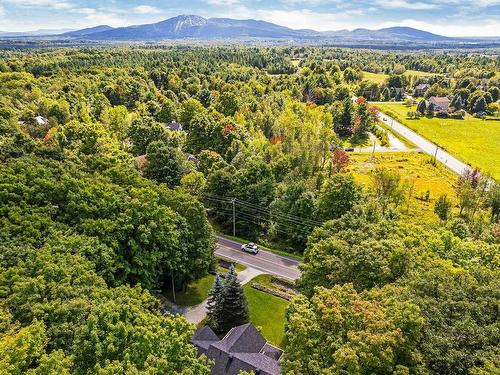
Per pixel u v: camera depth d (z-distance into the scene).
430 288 30.20
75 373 23.97
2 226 36.75
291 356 28.36
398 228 48.06
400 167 103.50
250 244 62.78
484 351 23.91
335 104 143.25
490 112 169.25
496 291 28.41
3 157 52.81
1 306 27.70
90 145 77.69
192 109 117.69
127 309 28.22
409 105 183.38
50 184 43.22
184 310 47.84
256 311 48.00
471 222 69.62
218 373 34.72
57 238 36.66
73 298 29.62
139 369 24.98
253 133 103.12
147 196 45.66
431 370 24.50
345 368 24.28
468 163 107.69
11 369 21.77
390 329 25.14
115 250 40.34
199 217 50.62
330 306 28.61
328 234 48.22
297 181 70.44
